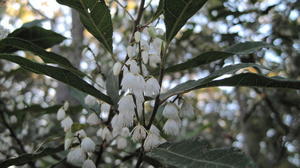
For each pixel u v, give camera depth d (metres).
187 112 0.16
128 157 0.20
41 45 0.23
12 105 0.29
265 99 0.40
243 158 0.12
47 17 0.31
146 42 0.16
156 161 0.18
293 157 0.56
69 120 0.18
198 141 0.13
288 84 0.14
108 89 0.17
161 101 0.15
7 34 0.21
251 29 0.35
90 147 0.16
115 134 0.17
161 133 0.18
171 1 0.14
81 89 0.16
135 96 0.15
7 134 0.26
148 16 0.31
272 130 0.49
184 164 0.13
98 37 0.17
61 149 0.17
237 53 0.17
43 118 0.30
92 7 0.15
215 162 0.12
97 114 0.19
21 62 0.15
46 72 0.16
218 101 0.63
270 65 0.36
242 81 0.14
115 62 0.17
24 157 0.16
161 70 0.15
